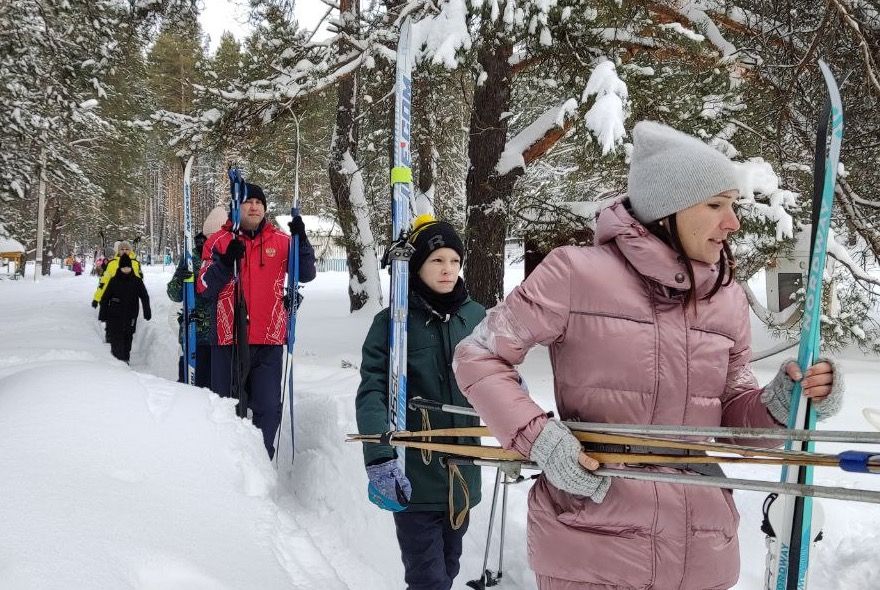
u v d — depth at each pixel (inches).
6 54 434.0
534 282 61.6
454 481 96.0
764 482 50.4
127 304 346.6
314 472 154.4
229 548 86.1
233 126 360.5
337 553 126.3
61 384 133.5
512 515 136.4
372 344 100.3
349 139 528.1
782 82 280.4
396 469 89.4
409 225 108.2
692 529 58.8
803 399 57.4
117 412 123.2
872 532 123.8
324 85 340.8
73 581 64.1
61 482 87.7
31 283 1097.4
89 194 989.8
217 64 426.0
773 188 256.8
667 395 59.1
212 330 179.5
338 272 1448.1
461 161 677.9
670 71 300.4
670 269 58.0
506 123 350.6
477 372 61.8
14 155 566.6
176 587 70.8
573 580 59.7
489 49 277.0
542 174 556.7
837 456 49.5
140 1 405.7
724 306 61.6
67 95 486.0
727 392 66.6
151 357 375.2
